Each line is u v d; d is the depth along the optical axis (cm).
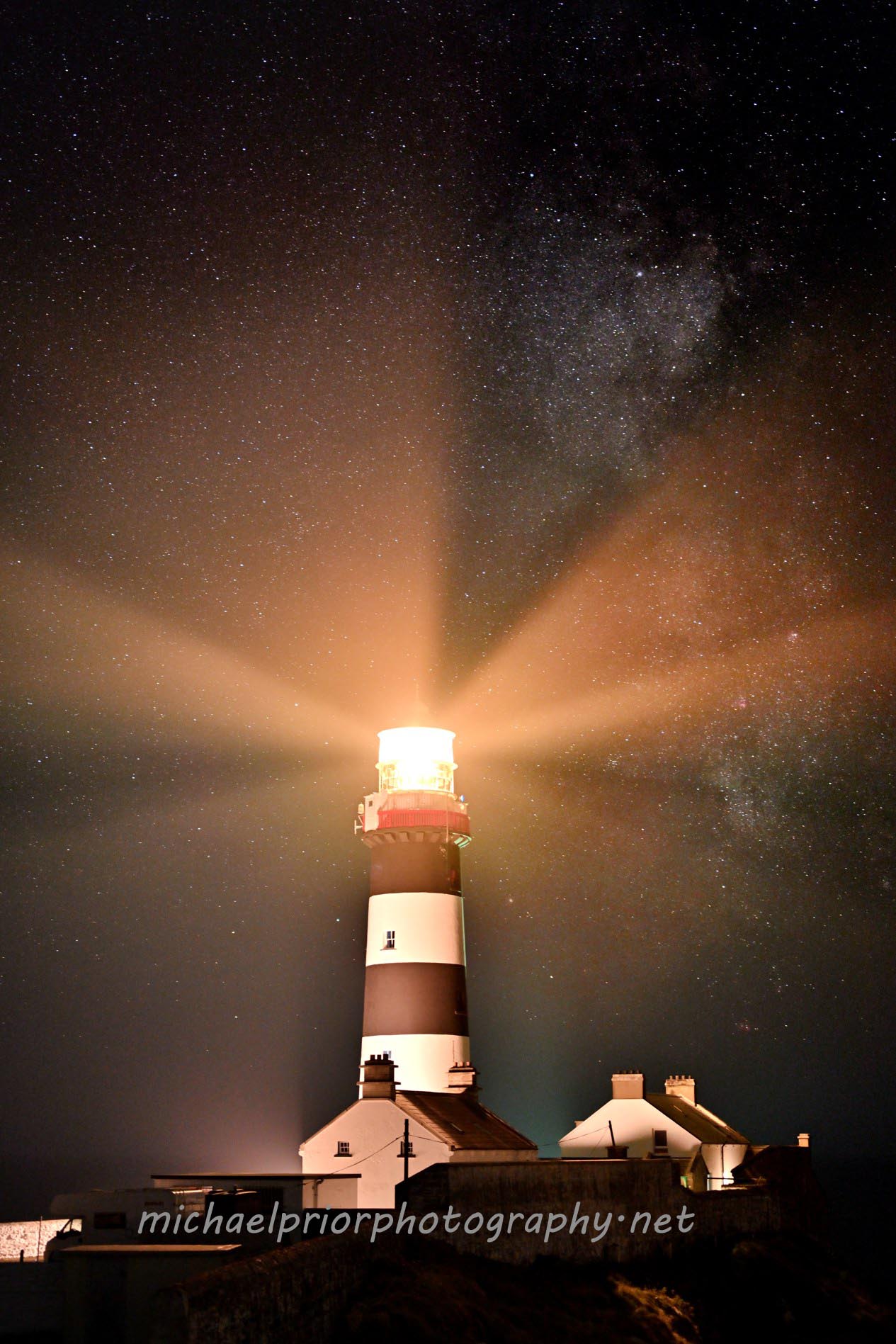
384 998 5209
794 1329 4166
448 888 5369
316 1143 4450
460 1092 5047
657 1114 5288
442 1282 3253
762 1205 4938
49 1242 3256
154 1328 2192
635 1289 3925
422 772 5544
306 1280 2742
